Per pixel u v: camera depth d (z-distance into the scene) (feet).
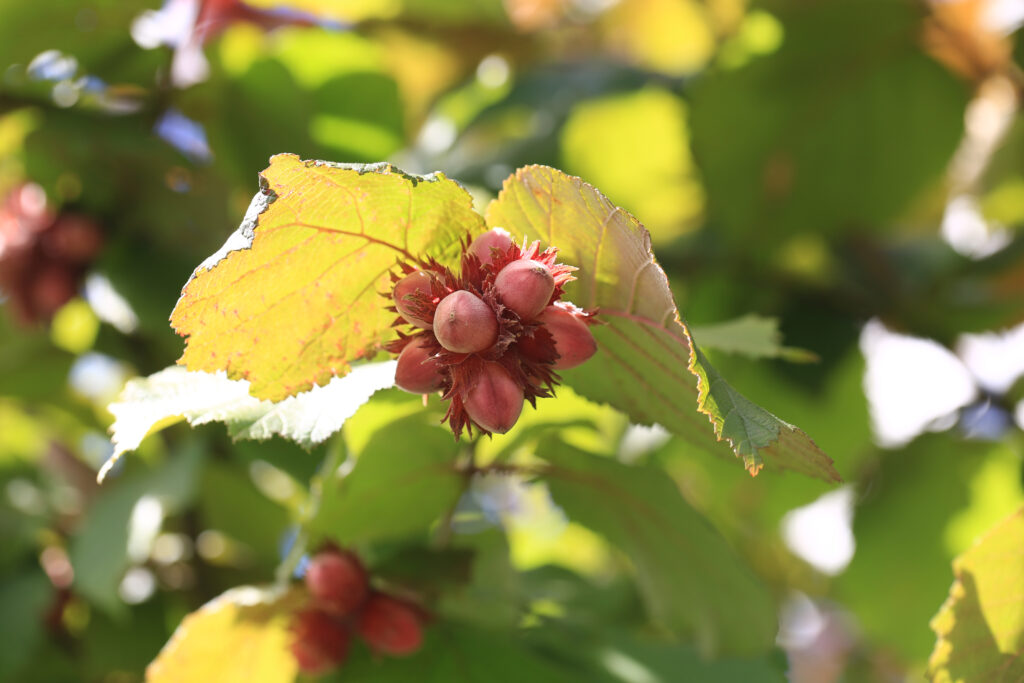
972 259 4.67
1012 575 2.97
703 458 4.49
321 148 4.39
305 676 3.26
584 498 3.22
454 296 2.78
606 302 2.86
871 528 4.56
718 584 3.22
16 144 4.01
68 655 4.26
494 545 3.39
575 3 5.45
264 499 4.27
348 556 3.23
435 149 5.16
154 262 4.09
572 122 4.99
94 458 4.97
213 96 4.14
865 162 4.44
